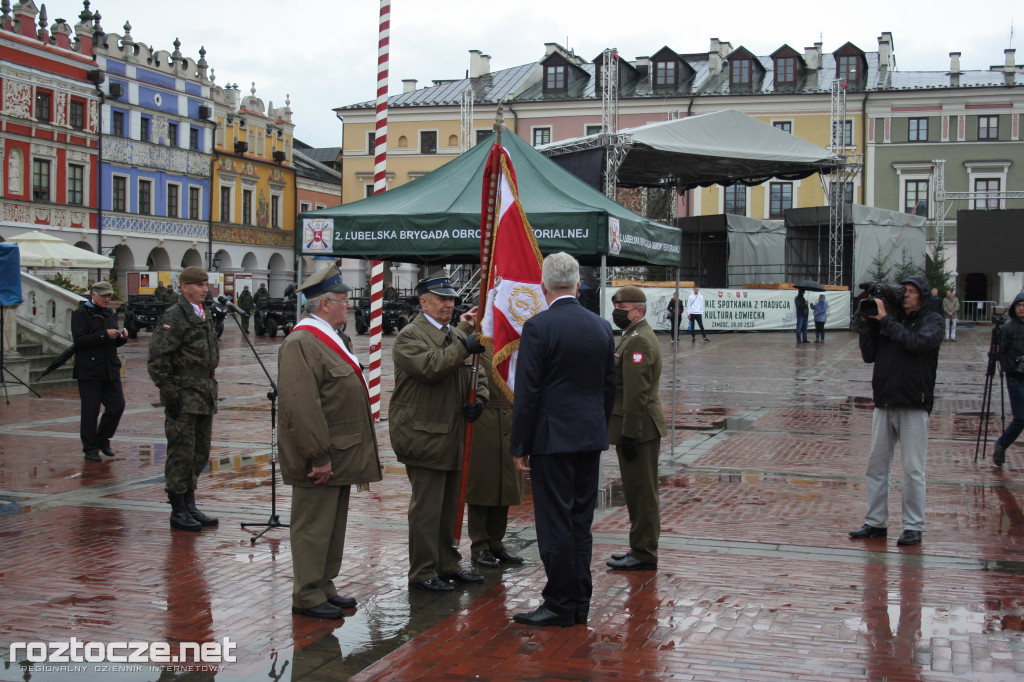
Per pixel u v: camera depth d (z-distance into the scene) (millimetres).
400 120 60156
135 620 5270
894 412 7078
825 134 54219
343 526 5590
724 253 44938
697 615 5406
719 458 10859
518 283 6262
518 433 5156
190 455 7258
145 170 49562
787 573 6242
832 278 42500
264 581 6004
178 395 7215
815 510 8180
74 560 6402
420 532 5824
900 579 6113
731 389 18375
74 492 8633
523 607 5562
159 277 47500
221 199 55406
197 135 53344
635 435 6156
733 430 13086
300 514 5359
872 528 7234
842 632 5125
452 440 5812
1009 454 11125
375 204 9766
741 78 55750
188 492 7410
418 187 9852
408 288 60719
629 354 6219
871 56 59938
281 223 61438
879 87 54062
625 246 8805
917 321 7000
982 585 5992
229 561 6438
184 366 7270
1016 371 10109
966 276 53812
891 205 54188
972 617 5379
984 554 6766
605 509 8250
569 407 5191
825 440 12195
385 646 4914
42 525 7383
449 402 5801
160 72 50438
